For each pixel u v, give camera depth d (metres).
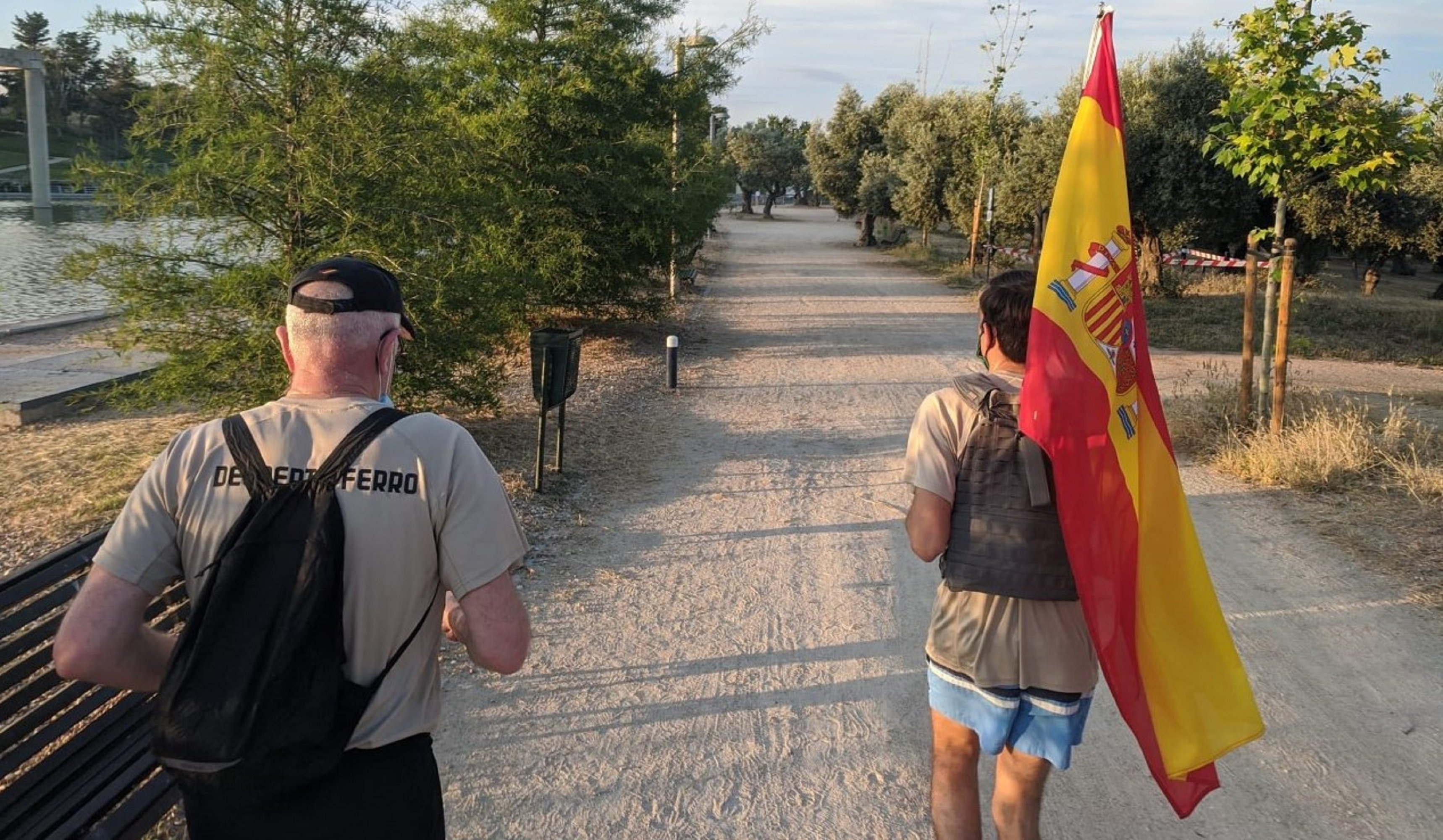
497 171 12.23
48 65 72.38
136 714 3.23
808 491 7.49
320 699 1.66
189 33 6.60
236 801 1.69
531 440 8.64
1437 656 4.70
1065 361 2.49
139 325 6.98
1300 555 6.04
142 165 6.76
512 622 1.85
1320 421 8.10
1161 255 20.81
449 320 7.54
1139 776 3.79
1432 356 15.00
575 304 14.43
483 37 12.80
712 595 5.48
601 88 13.04
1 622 2.72
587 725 4.08
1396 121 7.65
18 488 6.90
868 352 14.05
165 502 1.78
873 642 4.92
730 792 3.63
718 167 16.92
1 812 2.62
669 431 9.30
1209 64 8.26
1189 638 2.69
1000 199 25.41
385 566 1.75
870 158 39.03
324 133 6.88
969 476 2.51
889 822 3.46
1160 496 2.71
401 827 1.82
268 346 6.93
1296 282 23.38
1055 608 2.49
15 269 23.47
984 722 2.53
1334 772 3.77
